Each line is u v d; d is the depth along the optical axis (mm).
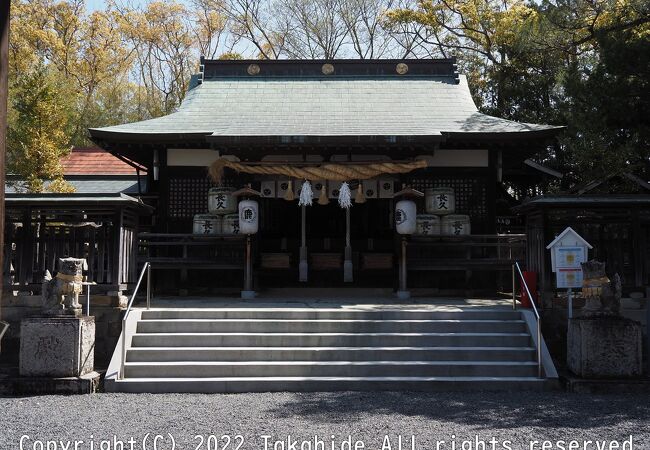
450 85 15602
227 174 13078
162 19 33312
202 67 16078
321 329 9078
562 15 15898
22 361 7871
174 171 13289
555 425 6168
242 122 13312
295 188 12836
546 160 19078
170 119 13562
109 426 6156
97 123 30109
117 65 33281
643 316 9383
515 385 7898
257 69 16078
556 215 9797
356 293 13445
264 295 12914
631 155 12883
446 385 7895
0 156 4828
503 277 13297
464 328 9141
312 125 13031
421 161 12422
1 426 6180
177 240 13109
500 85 23125
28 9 30062
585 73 15148
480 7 25625
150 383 7859
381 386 7906
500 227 14992
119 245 9570
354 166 12359
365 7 30625
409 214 11555
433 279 13156
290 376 8148
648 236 9555
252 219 11797
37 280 9562
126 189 15875
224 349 8492
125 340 8492
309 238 14711
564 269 8867
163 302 10828
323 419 6383
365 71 16094
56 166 15266
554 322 9461
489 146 12938
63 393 7738
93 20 32375
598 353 7812
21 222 9633
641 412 6660
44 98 15352
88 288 8664
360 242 14570
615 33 13406
